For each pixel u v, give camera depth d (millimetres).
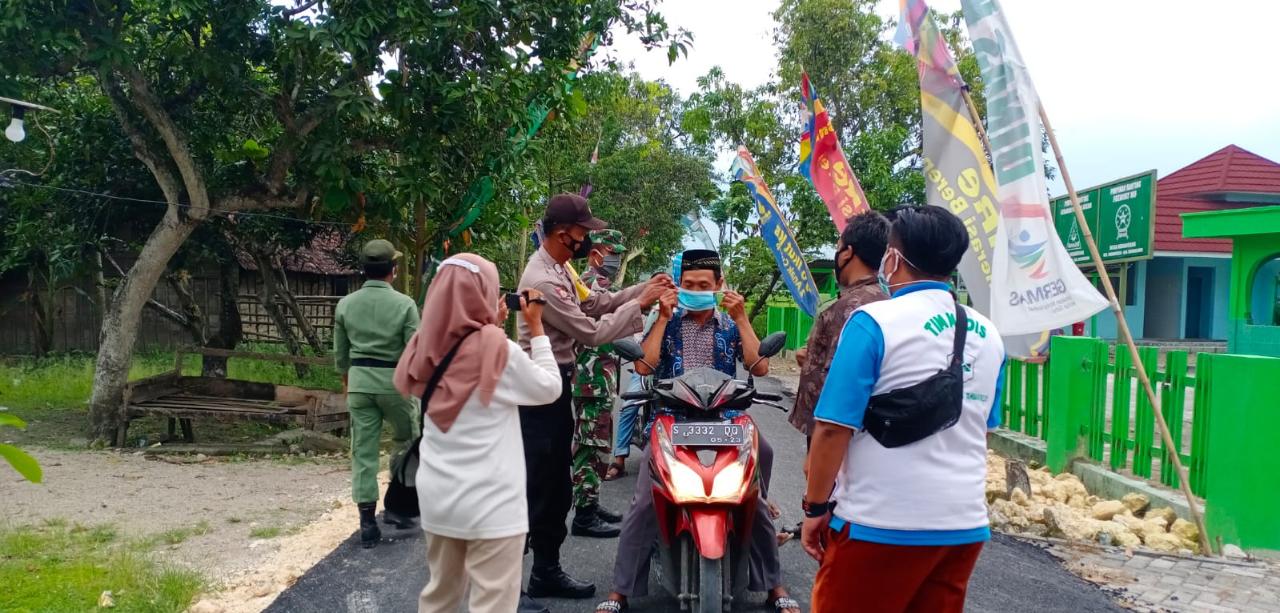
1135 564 4926
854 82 17172
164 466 7234
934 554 2428
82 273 10234
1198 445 5746
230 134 9266
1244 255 15344
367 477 5148
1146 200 13500
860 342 2408
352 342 5219
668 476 3719
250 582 4477
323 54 7121
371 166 9367
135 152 8164
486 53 8039
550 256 4152
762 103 16781
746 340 4391
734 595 3996
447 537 3006
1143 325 22656
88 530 5320
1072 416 7086
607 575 4703
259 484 6668
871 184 15188
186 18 7801
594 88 11336
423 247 9039
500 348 3021
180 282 11633
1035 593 4469
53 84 9234
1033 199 5633
